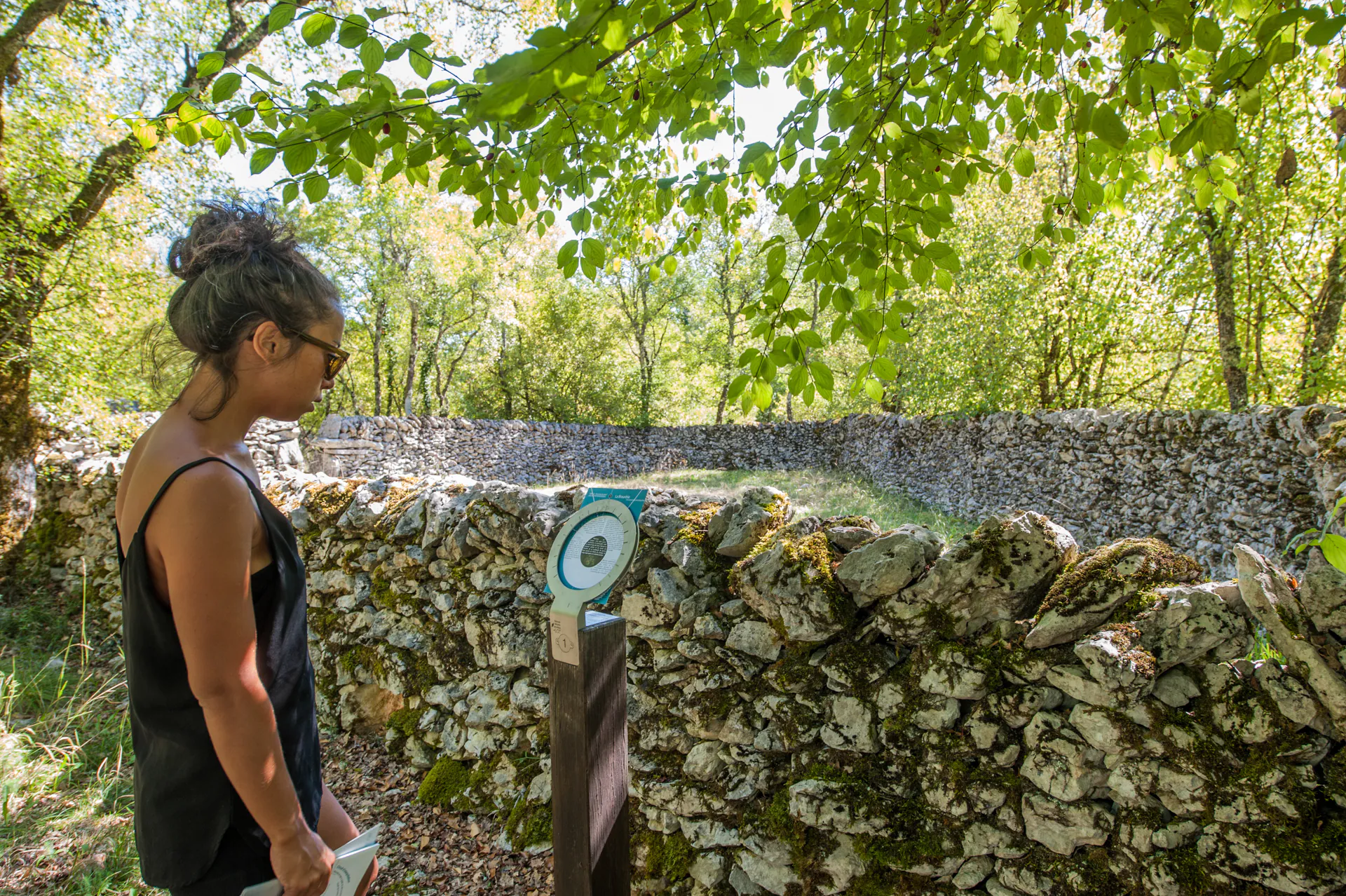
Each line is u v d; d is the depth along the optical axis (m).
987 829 1.88
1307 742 1.55
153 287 7.47
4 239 5.80
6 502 5.41
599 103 2.02
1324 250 7.66
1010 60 2.03
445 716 3.11
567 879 1.68
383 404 27.78
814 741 2.16
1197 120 1.85
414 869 2.58
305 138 1.63
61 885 2.38
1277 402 8.51
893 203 1.99
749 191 3.58
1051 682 1.84
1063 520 8.44
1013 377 11.10
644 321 26.66
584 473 20.25
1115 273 9.98
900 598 2.06
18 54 5.82
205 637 0.97
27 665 4.14
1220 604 1.69
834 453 20.16
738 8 1.74
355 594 3.57
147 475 1.05
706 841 2.30
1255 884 1.55
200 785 1.07
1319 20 1.49
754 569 2.27
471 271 21.59
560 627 1.61
